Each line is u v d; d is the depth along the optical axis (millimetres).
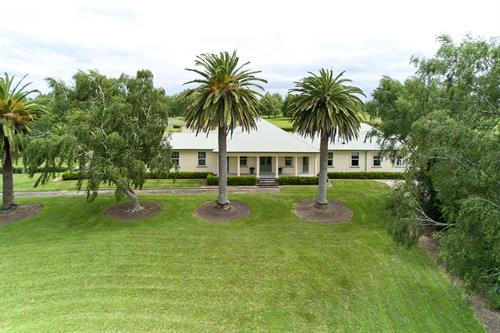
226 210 20812
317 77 19203
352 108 19188
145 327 9984
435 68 10516
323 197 21203
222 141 20141
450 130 8859
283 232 18094
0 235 17375
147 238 17016
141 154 19297
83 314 10594
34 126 19125
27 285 12422
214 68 18641
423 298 11930
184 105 20141
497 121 8594
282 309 11164
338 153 31188
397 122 19234
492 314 11023
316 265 14414
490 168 7977
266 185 27562
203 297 11781
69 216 20000
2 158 19109
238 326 10203
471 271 8570
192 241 16750
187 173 30438
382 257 15219
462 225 8281
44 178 18812
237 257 15078
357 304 11508
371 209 21484
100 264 14203
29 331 9648
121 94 19172
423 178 12383
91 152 18000
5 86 18703
